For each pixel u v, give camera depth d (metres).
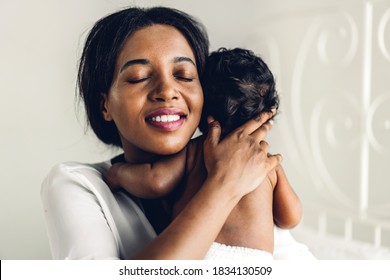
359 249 1.49
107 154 1.87
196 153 0.85
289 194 0.90
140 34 0.83
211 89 0.92
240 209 0.80
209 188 0.72
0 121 1.76
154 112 0.80
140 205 0.88
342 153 1.89
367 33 1.67
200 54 0.91
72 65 1.80
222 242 0.78
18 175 1.79
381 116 1.76
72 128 1.84
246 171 0.75
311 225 1.99
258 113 0.91
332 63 1.89
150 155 0.89
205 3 1.98
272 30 2.04
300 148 2.00
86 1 1.78
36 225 1.82
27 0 1.76
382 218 1.75
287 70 2.04
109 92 0.87
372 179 1.81
